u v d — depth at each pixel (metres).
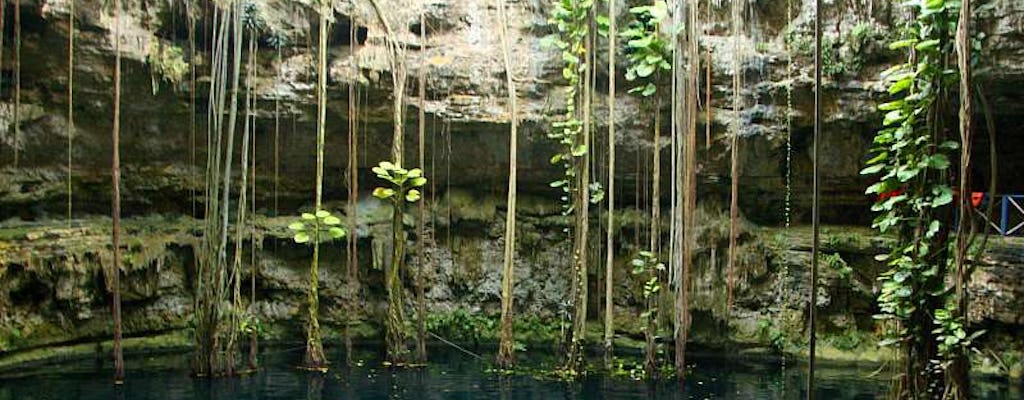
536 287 12.84
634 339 12.23
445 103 12.25
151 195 12.02
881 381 9.77
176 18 11.12
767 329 11.43
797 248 11.49
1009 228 11.59
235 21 9.47
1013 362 9.16
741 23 11.37
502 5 10.90
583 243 10.22
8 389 8.66
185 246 11.77
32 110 10.45
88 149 11.24
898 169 5.77
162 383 9.21
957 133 9.74
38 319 10.05
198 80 11.46
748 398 8.90
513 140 10.59
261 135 12.30
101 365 10.07
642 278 12.27
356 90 11.88
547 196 13.12
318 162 10.39
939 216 5.79
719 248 11.87
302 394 8.89
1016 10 9.50
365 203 12.93
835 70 10.99
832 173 11.70
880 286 10.96
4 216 10.57
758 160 11.70
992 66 9.70
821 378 9.98
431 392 9.12
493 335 12.64
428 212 12.86
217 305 9.68
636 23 10.81
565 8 10.68
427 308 12.70
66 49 10.16
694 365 10.92
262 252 12.30
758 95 11.40
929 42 5.58
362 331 12.52
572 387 9.45
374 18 12.02
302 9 11.69
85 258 10.35
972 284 9.48
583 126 10.71
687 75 10.18
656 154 10.15
